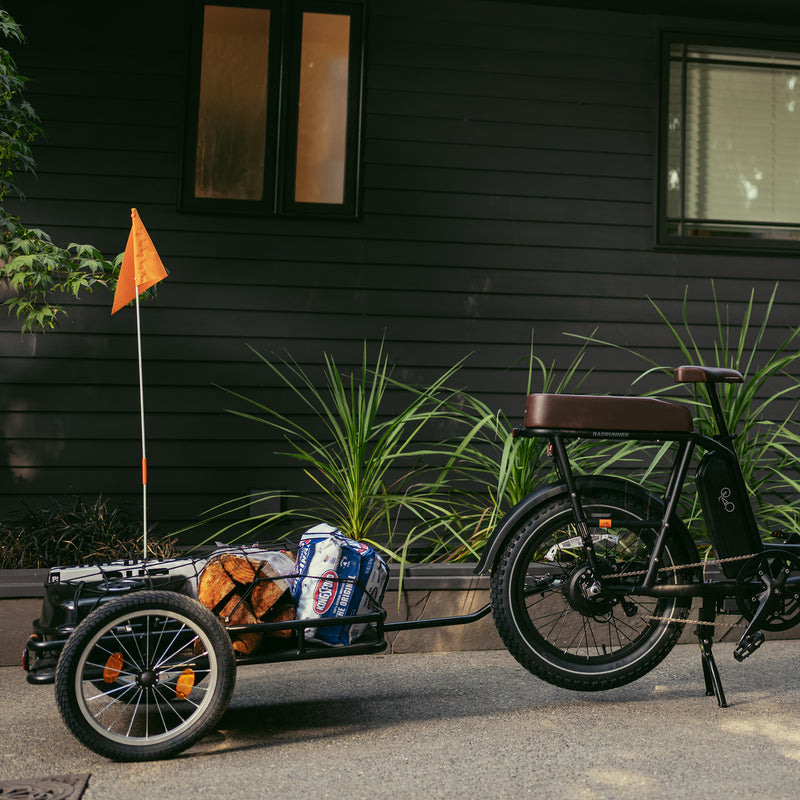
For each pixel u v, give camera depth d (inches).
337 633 105.0
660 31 214.2
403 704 113.3
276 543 130.3
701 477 113.8
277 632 103.3
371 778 88.3
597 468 155.7
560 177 209.5
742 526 113.1
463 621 110.7
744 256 214.8
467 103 207.2
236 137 201.9
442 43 207.0
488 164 207.2
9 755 95.7
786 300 215.8
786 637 146.3
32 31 194.5
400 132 204.5
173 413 194.9
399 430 154.8
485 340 204.7
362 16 204.8
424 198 204.5
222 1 201.9
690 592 111.5
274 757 94.5
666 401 113.7
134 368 194.4
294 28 203.5
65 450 191.3
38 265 155.1
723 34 216.8
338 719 107.4
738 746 97.0
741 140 219.0
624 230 211.0
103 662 96.1
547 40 210.7
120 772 90.4
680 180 215.8
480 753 95.2
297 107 203.0
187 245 197.3
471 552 144.6
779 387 211.5
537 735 100.8
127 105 197.2
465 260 205.3
